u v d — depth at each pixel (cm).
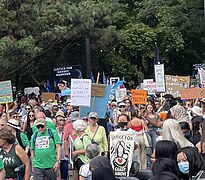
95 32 3456
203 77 2323
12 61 2830
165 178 593
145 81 2333
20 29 2920
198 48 4531
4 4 2845
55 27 3008
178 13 4347
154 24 4472
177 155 702
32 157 1154
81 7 3222
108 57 4138
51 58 3712
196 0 4453
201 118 986
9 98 1645
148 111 1464
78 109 1495
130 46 4156
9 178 895
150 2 4366
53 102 2162
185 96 1753
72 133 1253
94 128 1203
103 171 566
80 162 1141
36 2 3012
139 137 1322
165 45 4253
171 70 4591
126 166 984
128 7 4559
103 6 3438
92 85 1423
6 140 894
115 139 1012
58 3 3133
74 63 3856
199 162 700
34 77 3806
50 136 1137
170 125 849
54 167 1139
